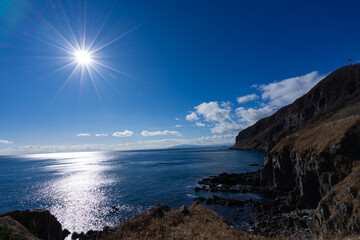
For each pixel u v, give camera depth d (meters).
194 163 108.31
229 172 71.69
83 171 90.75
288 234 20.38
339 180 26.66
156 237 9.59
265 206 32.91
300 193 33.66
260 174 51.19
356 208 16.52
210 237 8.55
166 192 45.00
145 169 89.56
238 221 27.22
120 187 51.88
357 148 27.42
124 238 10.28
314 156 32.53
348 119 32.44
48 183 61.09
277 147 48.75
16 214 14.12
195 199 38.78
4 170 109.31
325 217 19.80
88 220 30.12
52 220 16.14
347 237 7.79
